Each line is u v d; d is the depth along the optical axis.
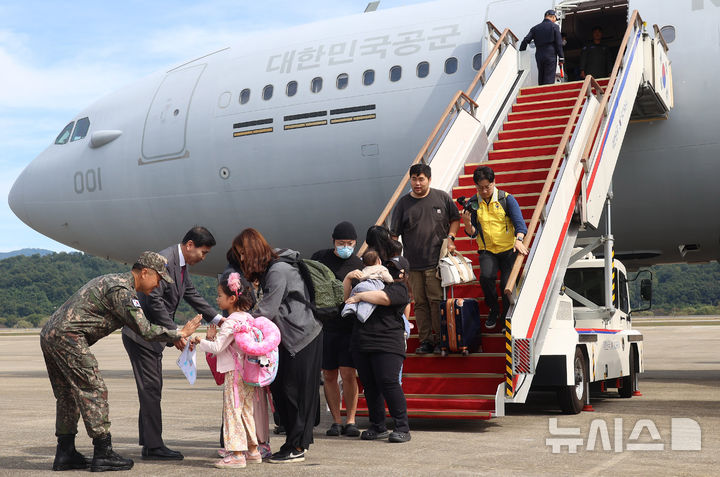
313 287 5.61
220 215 13.97
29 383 14.16
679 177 11.28
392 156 12.32
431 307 7.51
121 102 15.34
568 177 8.16
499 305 7.41
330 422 8.17
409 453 5.75
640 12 11.57
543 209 7.44
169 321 5.66
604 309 9.93
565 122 9.95
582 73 12.12
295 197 13.22
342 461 5.45
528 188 8.82
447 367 7.53
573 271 10.62
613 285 10.59
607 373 9.45
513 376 6.66
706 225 11.72
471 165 9.44
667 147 11.23
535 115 10.38
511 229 7.29
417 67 12.36
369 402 6.57
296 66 13.39
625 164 11.45
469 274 7.30
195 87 14.35
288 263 5.54
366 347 6.27
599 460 5.35
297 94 13.13
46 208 15.82
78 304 5.18
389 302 6.17
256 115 13.41
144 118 14.71
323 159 12.83
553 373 8.02
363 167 12.56
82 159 15.35
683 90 11.15
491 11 12.50
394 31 12.97
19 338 55.81
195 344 5.36
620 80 9.55
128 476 5.02
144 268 5.30
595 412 8.48
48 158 16.06
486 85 10.63
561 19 12.02
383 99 12.42
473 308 7.27
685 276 108.06
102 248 15.73
